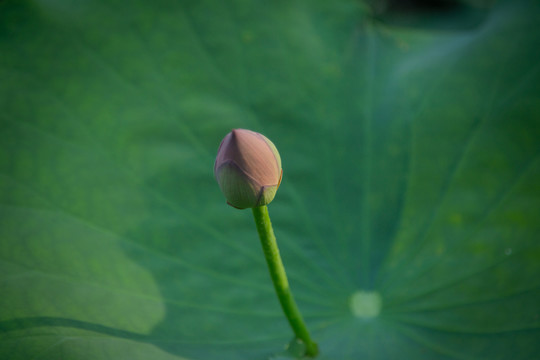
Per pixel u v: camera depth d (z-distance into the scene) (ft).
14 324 3.09
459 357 3.29
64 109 3.67
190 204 3.65
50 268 3.31
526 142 3.70
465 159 3.74
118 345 3.08
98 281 3.33
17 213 3.42
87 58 3.78
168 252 3.52
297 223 3.69
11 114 3.60
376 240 3.68
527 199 3.59
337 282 3.58
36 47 3.73
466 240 3.59
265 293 3.49
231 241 3.60
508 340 3.29
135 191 3.61
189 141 3.78
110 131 3.69
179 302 3.38
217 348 3.25
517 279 3.44
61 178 3.55
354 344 3.35
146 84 3.81
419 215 3.69
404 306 3.49
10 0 3.76
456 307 3.44
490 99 3.84
